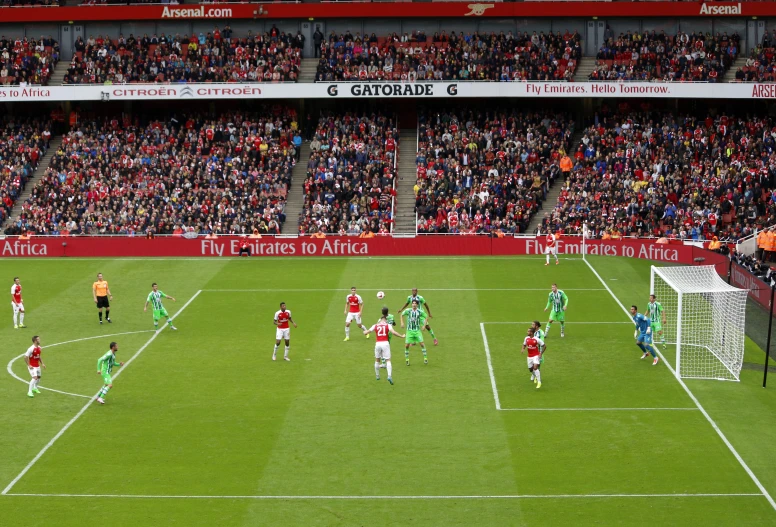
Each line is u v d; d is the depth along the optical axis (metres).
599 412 30.05
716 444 27.41
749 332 39.47
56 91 65.00
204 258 55.59
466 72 65.12
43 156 65.06
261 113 68.06
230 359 36.00
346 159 62.47
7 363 35.56
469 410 30.33
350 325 40.91
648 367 34.75
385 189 60.09
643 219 56.75
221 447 27.44
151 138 65.31
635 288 47.25
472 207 58.50
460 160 62.44
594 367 34.78
